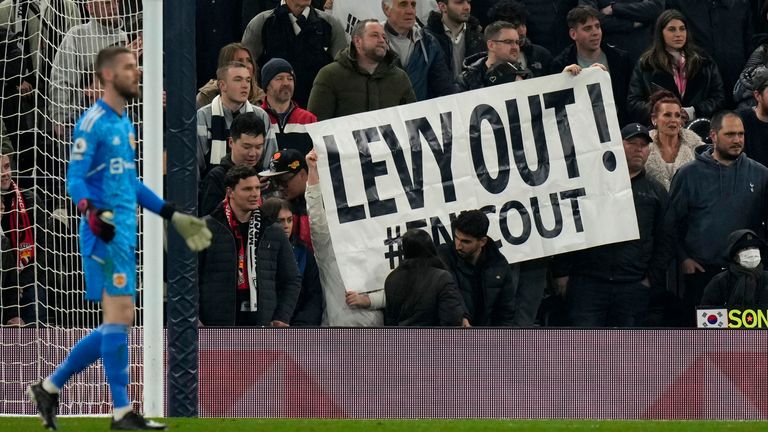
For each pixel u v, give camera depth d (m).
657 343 34.66
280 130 38.59
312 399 34.53
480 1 41.41
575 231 37.84
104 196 21.41
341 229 37.34
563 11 41.00
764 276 37.53
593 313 38.09
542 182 38.00
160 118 29.72
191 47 29.28
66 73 36.72
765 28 41.44
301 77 40.03
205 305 35.34
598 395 34.66
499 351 34.69
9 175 35.12
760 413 34.56
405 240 36.41
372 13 40.19
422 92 40.12
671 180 38.69
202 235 22.25
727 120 38.06
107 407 33.69
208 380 34.41
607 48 40.28
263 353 34.44
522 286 38.12
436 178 37.84
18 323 34.81
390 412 34.53
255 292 35.62
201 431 23.62
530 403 34.59
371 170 37.69
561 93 38.34
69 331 34.25
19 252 34.97
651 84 40.16
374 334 34.59
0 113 36.94
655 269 38.34
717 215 38.19
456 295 36.03
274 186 37.38
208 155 37.69
